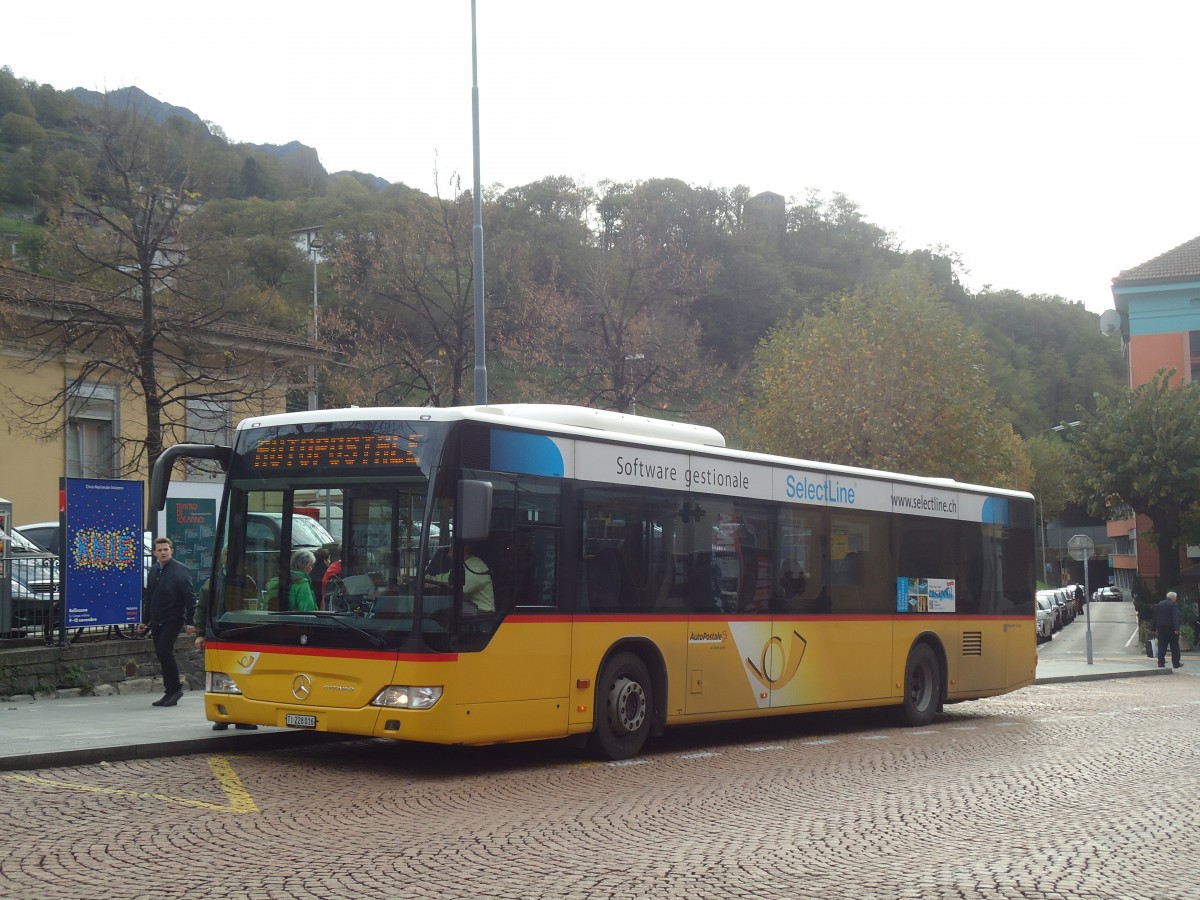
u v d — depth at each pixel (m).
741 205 89.38
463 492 10.67
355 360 31.55
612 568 12.51
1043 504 99.19
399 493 11.05
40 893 6.63
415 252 31.78
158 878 7.01
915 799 10.47
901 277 45.41
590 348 36.16
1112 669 33.62
